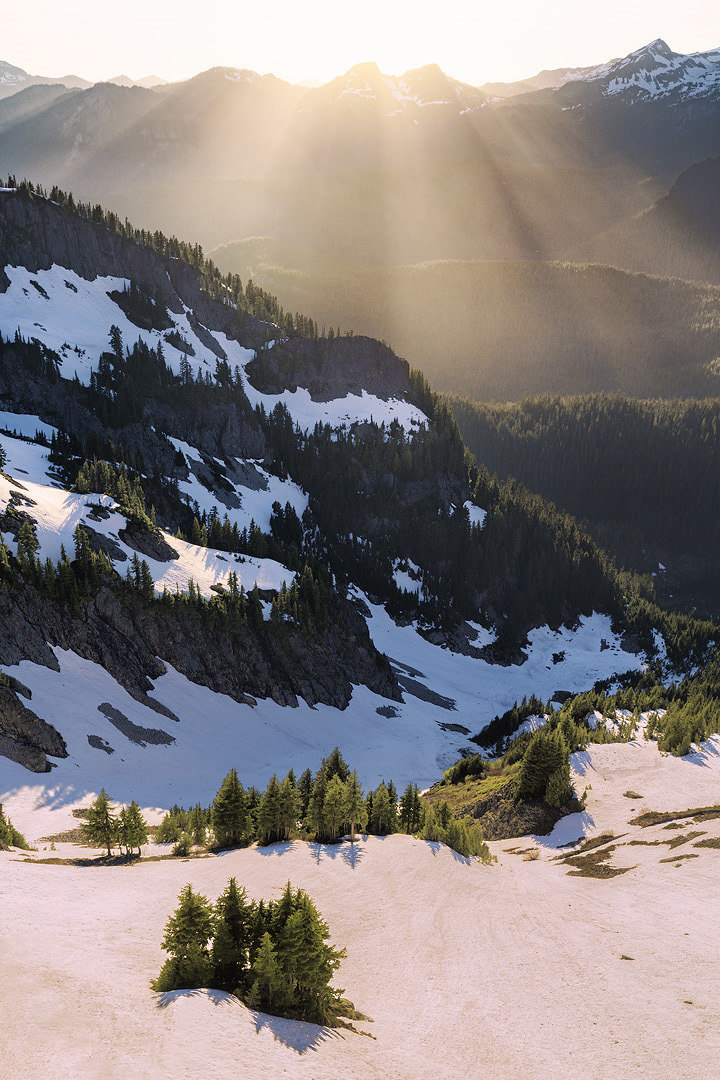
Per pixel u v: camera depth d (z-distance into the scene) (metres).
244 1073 22.70
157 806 84.81
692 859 55.44
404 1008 33.53
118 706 103.44
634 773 87.56
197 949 29.86
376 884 51.19
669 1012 32.28
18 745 85.44
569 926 45.03
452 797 100.12
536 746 82.38
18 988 25.88
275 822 62.12
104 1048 22.64
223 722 116.50
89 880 47.19
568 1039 30.50
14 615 100.44
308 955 30.30
